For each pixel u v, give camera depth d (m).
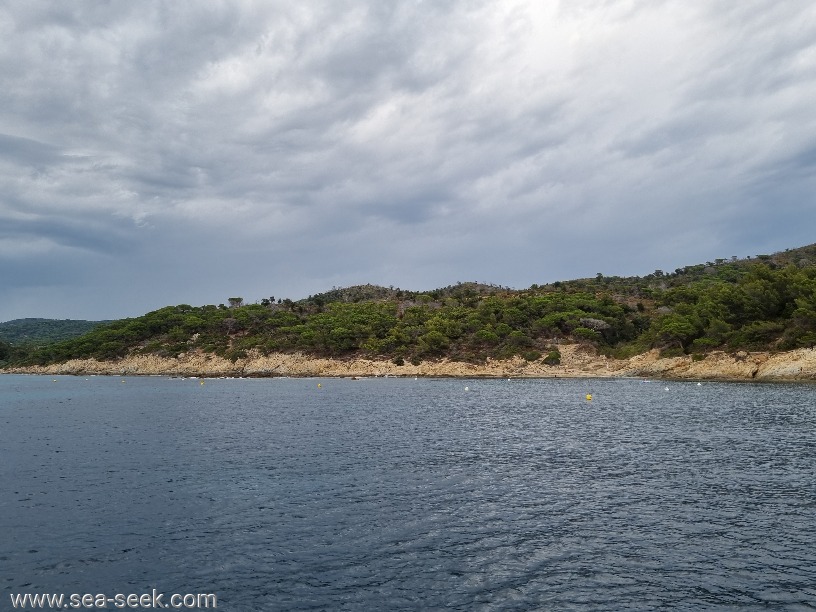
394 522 23.66
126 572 18.97
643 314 152.88
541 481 30.39
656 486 28.92
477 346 148.25
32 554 20.53
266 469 34.00
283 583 18.02
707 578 17.86
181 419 61.28
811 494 26.89
